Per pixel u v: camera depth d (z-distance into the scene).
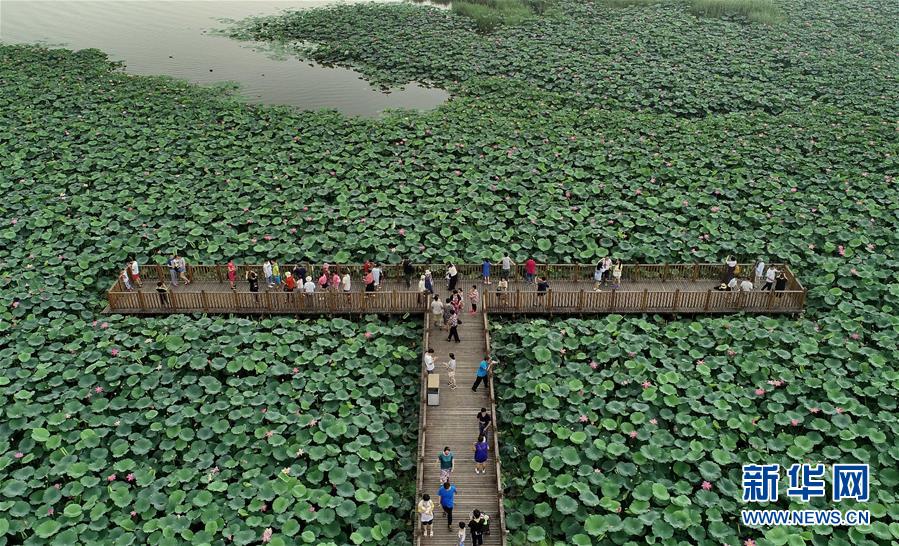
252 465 24.03
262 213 38.19
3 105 50.59
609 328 29.45
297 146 45.62
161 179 41.50
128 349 28.77
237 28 73.69
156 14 80.81
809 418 25.58
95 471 23.53
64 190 40.38
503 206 38.72
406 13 73.06
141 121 49.00
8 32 72.31
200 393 26.64
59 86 54.28
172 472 23.78
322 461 24.14
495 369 28.23
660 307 30.84
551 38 65.00
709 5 71.75
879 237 35.84
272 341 28.91
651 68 58.19
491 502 22.52
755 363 27.67
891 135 46.44
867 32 66.06
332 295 30.66
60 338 29.52
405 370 28.47
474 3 75.94
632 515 22.28
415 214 38.16
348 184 41.12
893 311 30.80
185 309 30.98
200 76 59.72
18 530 21.59
